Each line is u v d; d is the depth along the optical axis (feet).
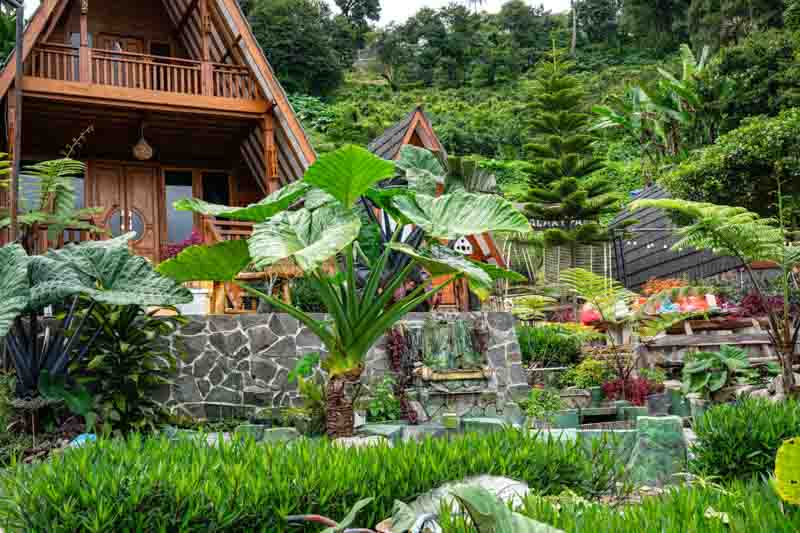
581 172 91.25
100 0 61.67
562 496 15.76
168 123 57.21
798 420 21.98
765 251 39.52
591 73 232.12
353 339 30.04
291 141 55.01
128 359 36.42
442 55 261.03
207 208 30.22
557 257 87.04
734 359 41.32
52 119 55.11
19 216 43.57
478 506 9.80
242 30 54.95
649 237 95.96
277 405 41.96
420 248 33.19
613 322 53.01
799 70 102.53
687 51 132.46
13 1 39.99
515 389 47.52
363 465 15.38
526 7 275.59
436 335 46.06
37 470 15.08
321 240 27.73
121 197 62.69
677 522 11.50
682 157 128.47
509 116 198.90
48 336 35.60
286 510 13.83
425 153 38.63
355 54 284.20
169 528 13.51
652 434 22.93
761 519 11.22
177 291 35.04
